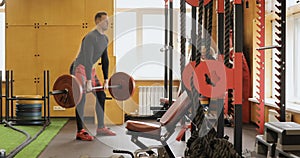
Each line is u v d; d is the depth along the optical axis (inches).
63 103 226.8
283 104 184.5
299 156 145.5
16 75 337.1
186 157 119.3
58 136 248.2
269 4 273.3
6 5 335.9
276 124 165.3
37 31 337.4
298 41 255.4
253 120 299.9
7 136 245.3
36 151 201.2
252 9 302.4
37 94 337.1
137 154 157.9
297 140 153.5
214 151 111.7
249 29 310.2
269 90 292.0
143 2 345.1
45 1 336.5
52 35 337.4
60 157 189.6
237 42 124.4
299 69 253.8
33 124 293.9
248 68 307.1
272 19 283.9
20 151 200.2
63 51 337.1
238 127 126.0
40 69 337.4
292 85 260.5
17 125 291.9
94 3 335.6
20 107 294.2
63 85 224.7
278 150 156.2
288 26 262.7
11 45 336.5
